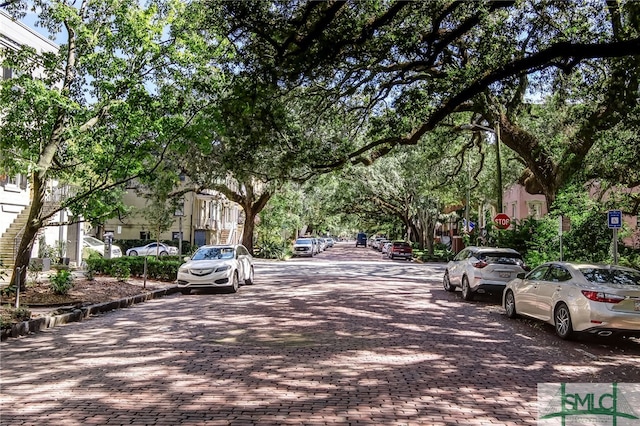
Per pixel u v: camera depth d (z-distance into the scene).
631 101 14.84
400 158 35.97
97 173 15.16
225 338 10.00
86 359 8.30
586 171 19.03
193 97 15.82
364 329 11.05
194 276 17.73
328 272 28.47
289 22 12.64
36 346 9.35
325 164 20.22
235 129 16.22
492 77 13.77
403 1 12.30
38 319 11.15
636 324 9.56
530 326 12.08
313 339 9.93
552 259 17.64
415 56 14.94
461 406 6.13
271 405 6.04
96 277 20.91
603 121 16.70
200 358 8.36
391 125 17.23
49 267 21.91
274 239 48.00
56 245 25.50
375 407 6.01
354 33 13.03
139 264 21.25
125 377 7.22
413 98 15.66
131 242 43.19
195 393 6.49
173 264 20.72
